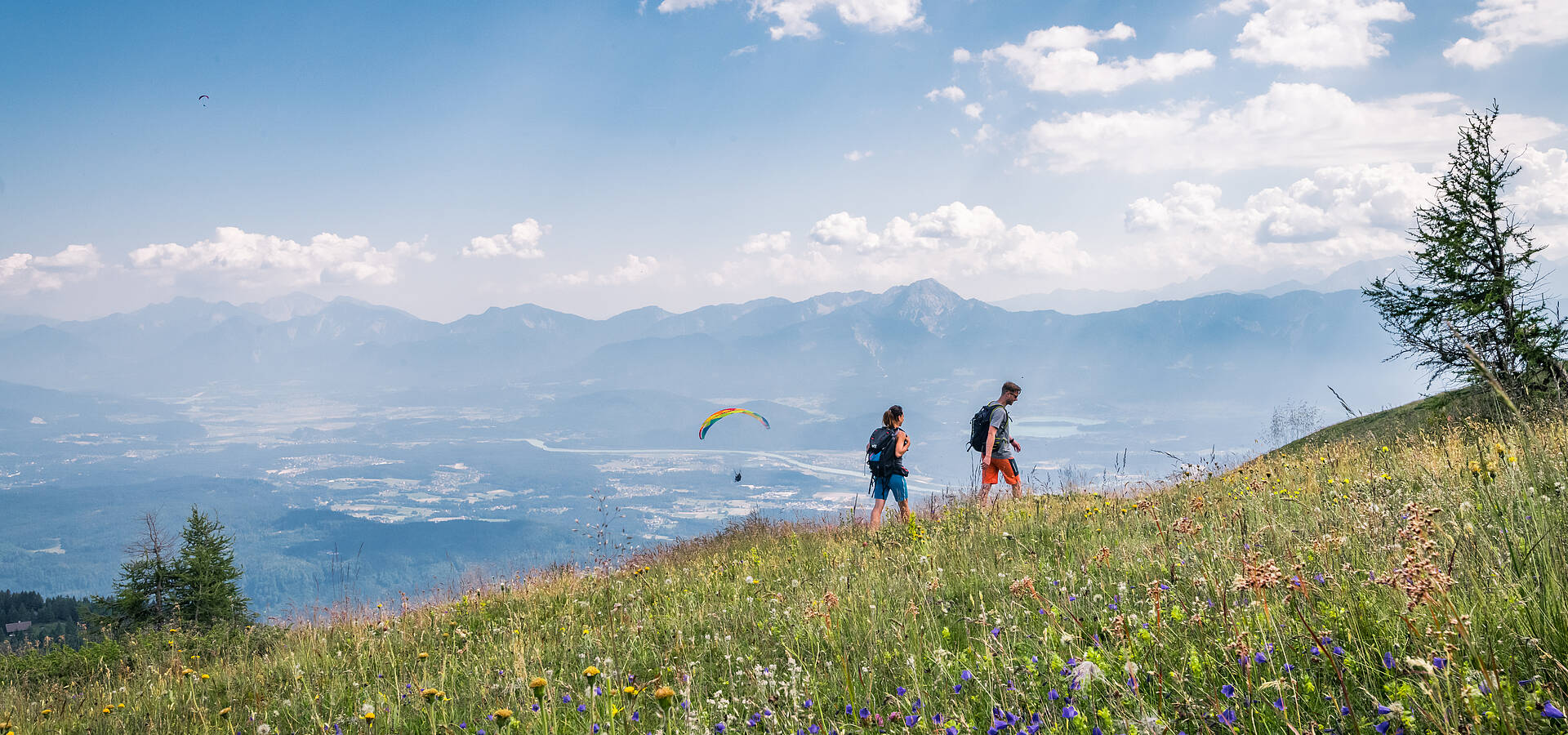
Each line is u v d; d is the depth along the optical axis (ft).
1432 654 7.98
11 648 36.91
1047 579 17.69
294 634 31.78
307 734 17.15
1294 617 10.51
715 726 11.62
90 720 22.00
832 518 43.96
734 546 40.06
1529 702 7.09
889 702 11.68
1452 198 59.16
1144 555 18.07
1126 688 9.00
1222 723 8.11
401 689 18.47
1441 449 24.53
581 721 13.50
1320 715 8.07
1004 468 39.40
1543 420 22.43
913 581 20.20
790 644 16.80
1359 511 15.43
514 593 32.65
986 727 9.87
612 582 32.35
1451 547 11.22
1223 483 31.07
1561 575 9.27
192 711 21.20
